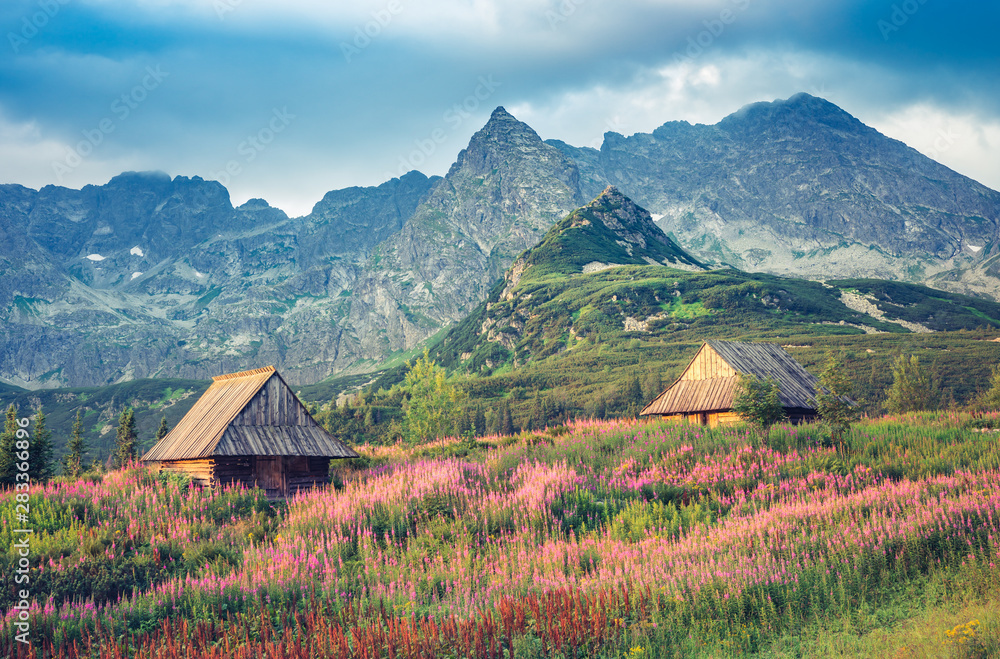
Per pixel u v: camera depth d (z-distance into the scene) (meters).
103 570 20.11
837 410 34.31
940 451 30.12
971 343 186.00
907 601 15.88
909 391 84.62
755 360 49.78
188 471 36.47
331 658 14.38
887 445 32.16
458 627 15.45
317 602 17.98
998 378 74.00
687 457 32.28
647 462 32.22
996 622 13.37
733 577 17.11
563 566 20.17
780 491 26.36
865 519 20.55
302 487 35.47
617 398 175.00
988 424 39.56
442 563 21.09
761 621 15.41
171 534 24.17
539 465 31.55
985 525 18.59
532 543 22.53
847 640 14.23
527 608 16.27
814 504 22.94
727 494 27.47
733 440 33.88
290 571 20.12
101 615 17.14
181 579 19.81
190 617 17.34
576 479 28.92
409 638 14.73
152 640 15.59
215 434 35.38
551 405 169.12
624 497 27.61
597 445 35.88
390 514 25.78
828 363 35.28
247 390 37.97
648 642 14.66
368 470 38.03
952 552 17.42
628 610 16.22
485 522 24.77
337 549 22.81
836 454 30.97
